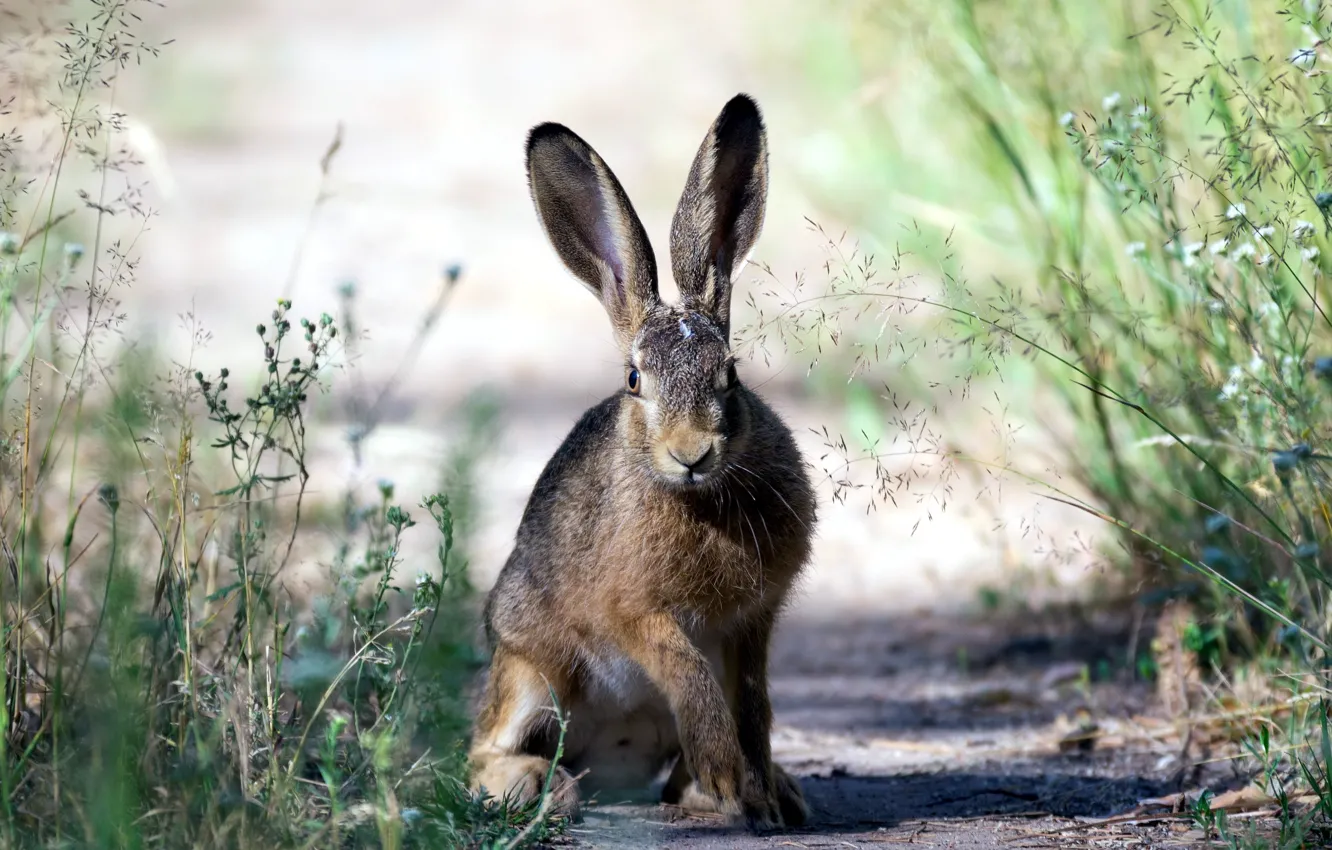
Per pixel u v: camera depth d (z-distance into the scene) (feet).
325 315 27.48
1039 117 41.39
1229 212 29.25
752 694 30.40
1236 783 30.73
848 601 48.91
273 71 138.92
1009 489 53.83
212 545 32.86
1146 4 41.22
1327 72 29.60
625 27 144.36
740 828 28.66
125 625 23.24
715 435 28.55
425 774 25.49
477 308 82.02
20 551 26.89
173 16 159.74
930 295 51.52
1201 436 35.14
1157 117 34.37
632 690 31.45
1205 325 34.63
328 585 36.45
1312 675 29.40
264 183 104.27
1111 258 39.32
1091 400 41.34
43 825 22.36
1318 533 30.81
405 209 98.78
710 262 31.99
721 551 29.58
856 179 74.90
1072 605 43.68
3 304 27.40
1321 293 32.01
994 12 44.45
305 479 27.66
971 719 38.14
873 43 67.00
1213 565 33.99
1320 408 30.22
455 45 147.54
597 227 32.81
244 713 24.79
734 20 128.47
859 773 34.19
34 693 26.73
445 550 26.09
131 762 22.70
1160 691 37.45
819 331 32.40
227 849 21.85
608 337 78.02
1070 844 27.09
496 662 32.32
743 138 32.09
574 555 30.71
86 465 39.58
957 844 27.22
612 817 29.63
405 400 64.39
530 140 32.30
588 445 31.50
